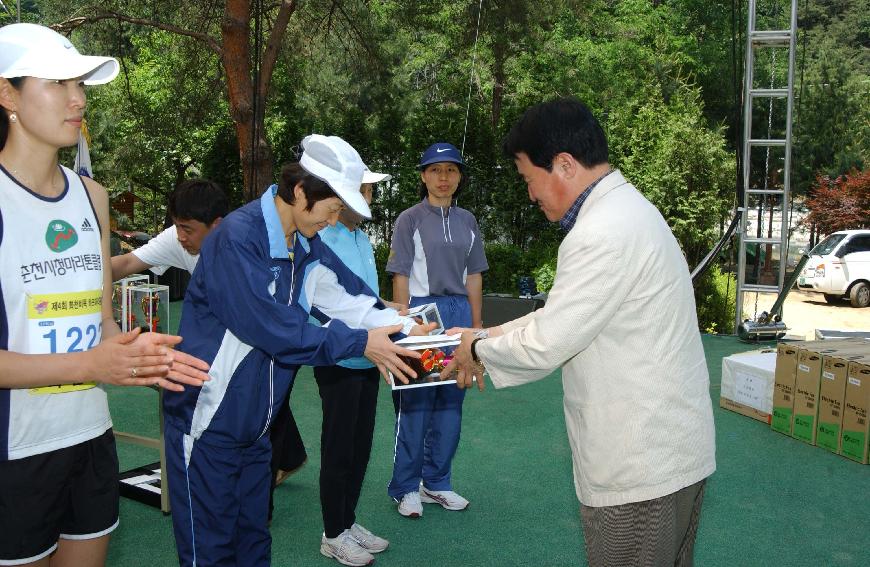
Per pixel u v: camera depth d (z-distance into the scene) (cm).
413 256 358
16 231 176
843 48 3359
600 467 183
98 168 1755
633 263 177
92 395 197
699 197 1091
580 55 1944
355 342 220
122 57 1290
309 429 479
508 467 422
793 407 474
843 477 413
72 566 204
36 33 175
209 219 276
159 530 336
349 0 1333
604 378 182
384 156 1338
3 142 178
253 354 215
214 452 215
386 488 394
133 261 305
